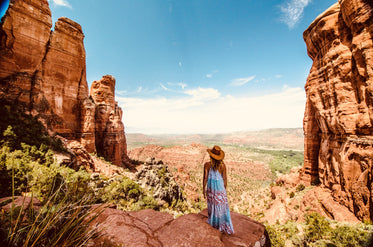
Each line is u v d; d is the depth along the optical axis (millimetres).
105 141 43312
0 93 20031
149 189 30719
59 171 13562
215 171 3238
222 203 3039
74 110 31719
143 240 2592
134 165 56219
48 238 2066
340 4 17688
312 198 21734
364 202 15055
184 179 86062
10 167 11312
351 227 12906
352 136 16922
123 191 23656
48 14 26688
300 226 17828
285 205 26625
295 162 182750
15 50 22672
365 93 15680
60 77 28938
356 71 16578
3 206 2637
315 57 23250
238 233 2963
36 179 11227
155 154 181625
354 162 16359
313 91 22938
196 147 195250
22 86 22594
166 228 3010
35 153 15938
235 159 183750
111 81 46781
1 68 21344
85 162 25250
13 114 19188
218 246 2561
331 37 19422
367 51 14953
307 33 23891
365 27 15164
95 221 3027
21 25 23344
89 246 2373
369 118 15297
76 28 31906
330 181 20266
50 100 27047
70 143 26438
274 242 15617
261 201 46375
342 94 17859
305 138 28438
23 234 2033
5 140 15273
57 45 28562
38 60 25328
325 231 14164
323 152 22344
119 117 50938
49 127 24984
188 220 3277
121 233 2742
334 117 19109
